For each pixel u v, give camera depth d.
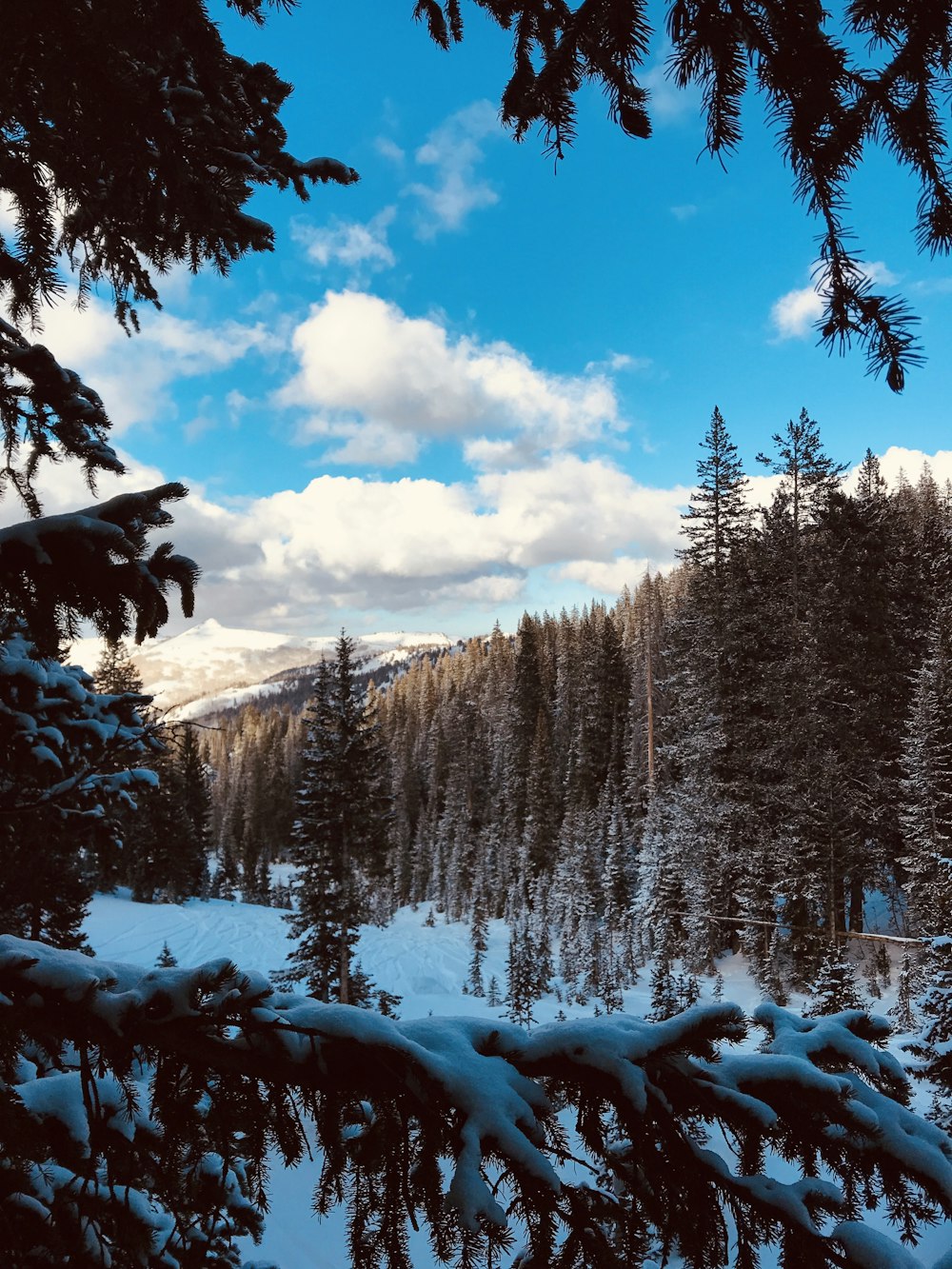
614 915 40.94
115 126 2.64
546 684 81.19
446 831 68.44
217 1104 1.77
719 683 34.41
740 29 1.60
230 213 3.29
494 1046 1.96
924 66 1.52
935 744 27.89
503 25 2.16
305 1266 7.32
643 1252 1.71
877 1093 2.03
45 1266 1.74
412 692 113.56
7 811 3.12
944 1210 1.81
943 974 12.21
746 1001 27.81
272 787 97.19
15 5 2.12
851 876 31.22
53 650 2.27
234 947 44.62
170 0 2.30
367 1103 1.84
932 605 38.44
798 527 35.31
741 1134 1.93
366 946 48.34
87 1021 1.79
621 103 1.74
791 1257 1.73
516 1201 1.68
